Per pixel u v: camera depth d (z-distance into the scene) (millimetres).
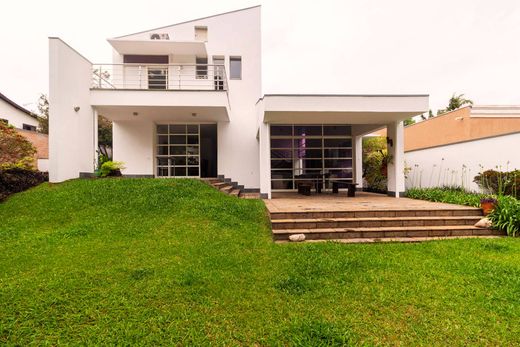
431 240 5516
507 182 7988
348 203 8008
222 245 4875
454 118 13992
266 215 6906
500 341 2367
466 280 3520
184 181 9227
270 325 2596
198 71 13523
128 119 12656
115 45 12477
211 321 2658
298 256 4438
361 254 4539
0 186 7637
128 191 7777
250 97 13477
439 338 2406
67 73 9094
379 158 12875
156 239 5094
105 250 4512
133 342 2354
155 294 3121
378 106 8719
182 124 13352
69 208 6648
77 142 9664
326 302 2998
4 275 3562
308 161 13133
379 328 2543
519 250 4730
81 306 2861
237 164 13297
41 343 2334
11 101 17047
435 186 11617
